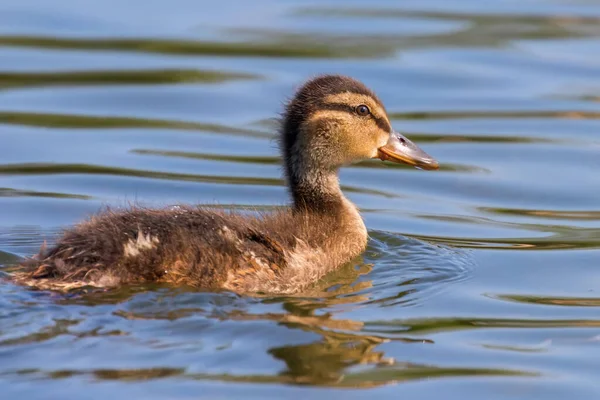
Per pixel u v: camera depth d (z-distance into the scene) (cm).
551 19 2809
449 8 2923
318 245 1380
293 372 1073
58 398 995
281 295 1280
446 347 1163
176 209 1345
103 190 1755
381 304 1277
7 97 2202
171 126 2091
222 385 1037
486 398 1053
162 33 2625
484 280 1400
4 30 2602
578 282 1400
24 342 1092
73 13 2753
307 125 1462
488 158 1981
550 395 1062
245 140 2034
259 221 1373
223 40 2600
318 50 2538
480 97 2289
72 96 2222
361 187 1859
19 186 1755
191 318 1168
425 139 2058
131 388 1020
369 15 2853
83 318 1148
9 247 1462
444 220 1688
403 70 2420
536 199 1789
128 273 1221
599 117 2178
